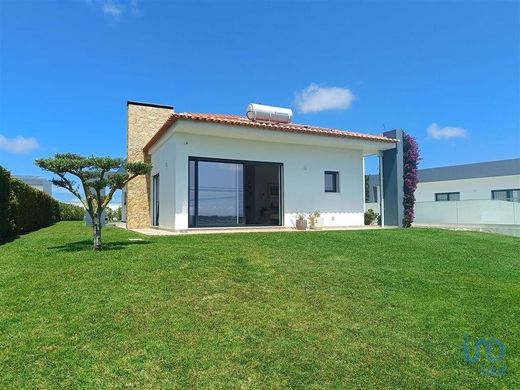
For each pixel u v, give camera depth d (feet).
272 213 52.11
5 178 37.96
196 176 45.91
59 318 15.30
